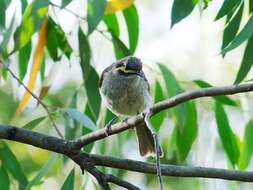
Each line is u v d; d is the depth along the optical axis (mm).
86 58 10516
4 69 10891
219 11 9086
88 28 8383
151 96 12117
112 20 11367
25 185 10258
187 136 11172
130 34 11305
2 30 9273
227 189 11484
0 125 9094
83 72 10547
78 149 9000
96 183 9625
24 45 9914
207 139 11344
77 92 11008
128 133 12164
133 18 11289
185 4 8883
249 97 11578
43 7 8828
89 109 11000
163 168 8805
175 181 13867
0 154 10312
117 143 11156
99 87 11297
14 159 10312
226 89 8320
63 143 9047
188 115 11188
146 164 8906
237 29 9195
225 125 11234
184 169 8742
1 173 10273
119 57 11445
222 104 11258
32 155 15414
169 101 8391
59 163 12359
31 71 10516
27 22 9031
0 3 9383
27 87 10453
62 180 12992
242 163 11250
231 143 11250
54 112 9820
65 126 10602
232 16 9242
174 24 8859
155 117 11211
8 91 14102
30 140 9070
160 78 12328
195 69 16281
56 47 10992
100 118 11727
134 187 8742
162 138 13461
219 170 8711
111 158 8977
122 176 11453
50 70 10930
